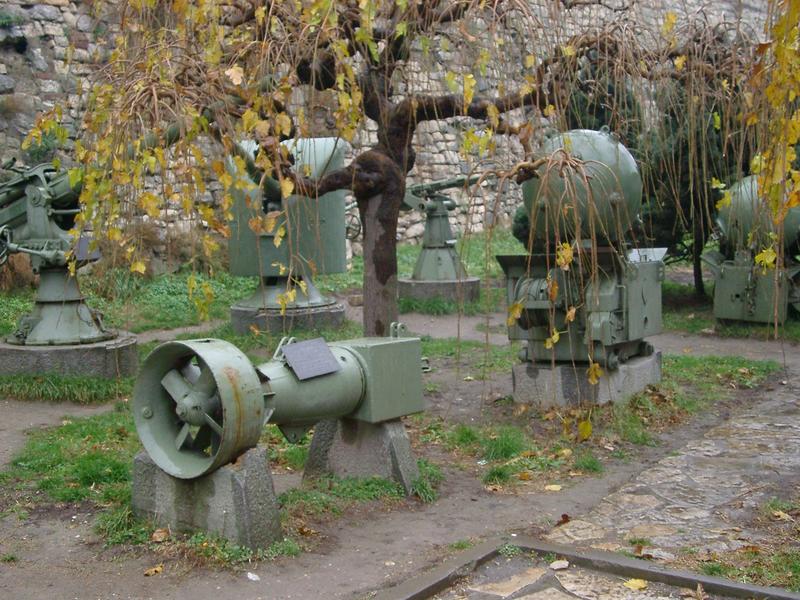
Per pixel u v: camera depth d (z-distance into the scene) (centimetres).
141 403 539
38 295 955
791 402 913
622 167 750
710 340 1265
